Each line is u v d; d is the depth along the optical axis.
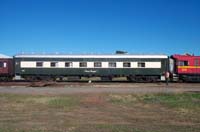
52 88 34.53
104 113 18.16
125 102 23.08
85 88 34.62
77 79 48.59
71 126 14.02
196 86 38.38
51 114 17.55
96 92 29.50
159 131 13.04
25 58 48.16
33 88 34.56
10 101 22.92
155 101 23.52
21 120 15.58
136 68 47.81
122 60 47.91
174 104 21.86
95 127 13.80
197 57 47.97
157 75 47.84
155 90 32.22
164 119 16.25
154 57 47.94
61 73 48.00
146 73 47.81
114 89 33.34
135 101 23.59
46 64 48.06
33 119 15.90
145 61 47.88
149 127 13.95
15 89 33.25
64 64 48.12
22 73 48.09
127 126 14.12
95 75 48.03
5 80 48.69
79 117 16.66
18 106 20.58
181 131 13.13
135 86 37.91
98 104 21.98
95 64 47.97
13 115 17.12
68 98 24.53
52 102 22.25
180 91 31.16
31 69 48.06
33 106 20.62
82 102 22.75
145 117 16.88
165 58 47.94
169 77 48.19
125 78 52.03
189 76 47.75
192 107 20.59
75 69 48.00
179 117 16.88
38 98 24.41
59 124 14.52
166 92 29.50
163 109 19.95
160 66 47.88
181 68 47.84
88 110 19.27
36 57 48.09
